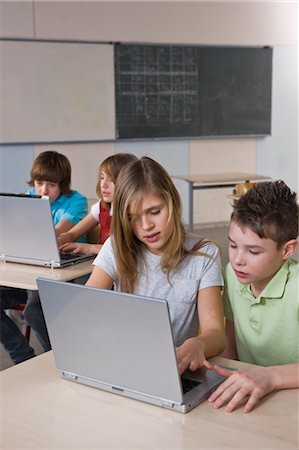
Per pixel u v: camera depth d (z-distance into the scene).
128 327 1.01
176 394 1.01
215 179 5.06
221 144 6.18
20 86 4.96
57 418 1.01
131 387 1.07
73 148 5.34
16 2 4.85
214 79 5.96
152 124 5.70
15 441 0.94
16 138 5.00
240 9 6.02
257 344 1.33
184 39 5.76
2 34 4.82
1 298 2.52
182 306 1.46
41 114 5.09
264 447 0.90
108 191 2.41
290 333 1.27
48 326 1.14
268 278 1.27
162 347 0.99
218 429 0.96
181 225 1.43
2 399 1.08
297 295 1.24
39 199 2.10
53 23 5.05
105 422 0.99
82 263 2.28
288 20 6.30
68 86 5.19
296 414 1.00
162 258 1.44
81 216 2.72
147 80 5.60
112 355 1.07
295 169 6.62
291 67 6.41
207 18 5.85
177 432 0.95
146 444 0.92
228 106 6.09
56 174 2.66
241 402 1.04
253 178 5.21
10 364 2.71
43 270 2.17
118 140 5.54
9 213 2.19
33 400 1.08
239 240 1.16
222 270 1.49
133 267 1.46
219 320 1.37
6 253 2.29
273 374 1.09
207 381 1.12
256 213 1.13
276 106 6.41
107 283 1.49
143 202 1.35
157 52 5.62
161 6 5.58
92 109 5.34
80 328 1.08
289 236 1.15
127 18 5.42
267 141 6.44
